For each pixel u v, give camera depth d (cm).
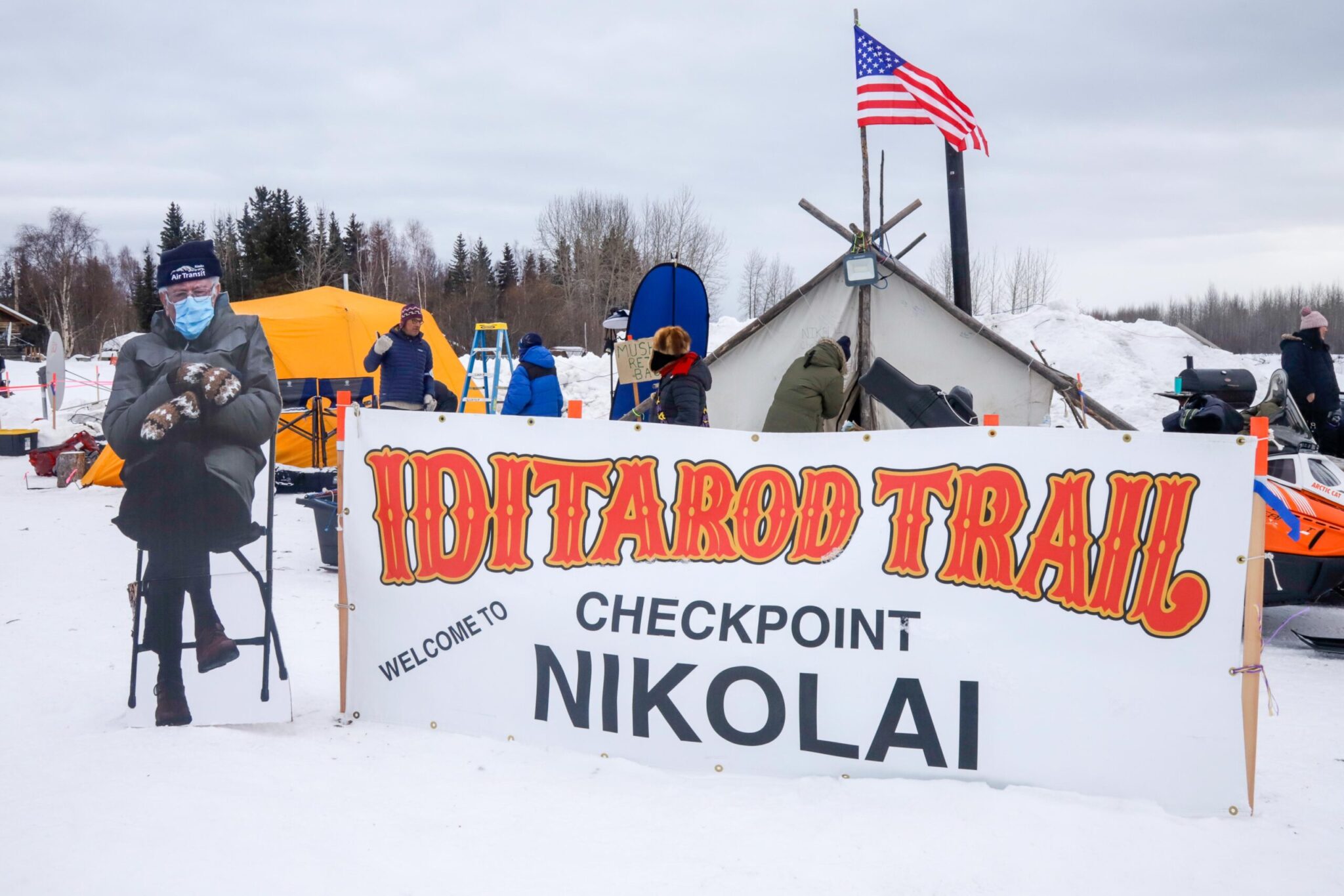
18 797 363
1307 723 505
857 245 994
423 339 978
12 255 7775
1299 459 786
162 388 459
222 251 8012
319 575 820
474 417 448
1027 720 386
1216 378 1008
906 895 303
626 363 873
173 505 455
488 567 447
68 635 618
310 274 7044
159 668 453
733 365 1048
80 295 7712
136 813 348
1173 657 378
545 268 8550
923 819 357
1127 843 340
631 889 304
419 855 325
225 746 424
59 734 441
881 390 769
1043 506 388
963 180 1317
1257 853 335
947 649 394
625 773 409
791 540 412
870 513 404
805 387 758
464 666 450
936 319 995
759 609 413
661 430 428
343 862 317
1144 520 381
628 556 430
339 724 461
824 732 404
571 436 437
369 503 464
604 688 429
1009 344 966
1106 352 2178
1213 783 372
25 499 1277
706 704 416
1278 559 732
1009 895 304
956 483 396
